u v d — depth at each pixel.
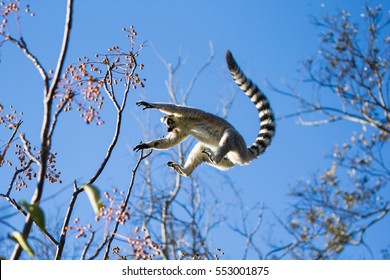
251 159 12.40
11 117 7.96
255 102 13.35
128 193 6.79
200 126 11.66
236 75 13.34
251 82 13.38
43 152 5.76
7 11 6.54
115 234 6.60
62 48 5.93
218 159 11.06
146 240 6.60
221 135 11.74
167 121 11.59
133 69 7.49
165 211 18.27
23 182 8.02
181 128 11.63
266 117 13.16
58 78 5.88
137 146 11.28
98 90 7.09
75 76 7.03
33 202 5.61
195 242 16.91
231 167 11.99
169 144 11.54
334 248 19.61
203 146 11.89
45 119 5.84
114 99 7.34
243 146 11.79
